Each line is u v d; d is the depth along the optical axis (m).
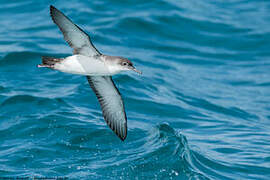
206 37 25.55
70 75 19.00
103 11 26.31
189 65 22.55
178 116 17.05
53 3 26.61
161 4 27.95
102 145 14.04
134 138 14.54
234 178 12.95
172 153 13.46
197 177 12.55
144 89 18.73
